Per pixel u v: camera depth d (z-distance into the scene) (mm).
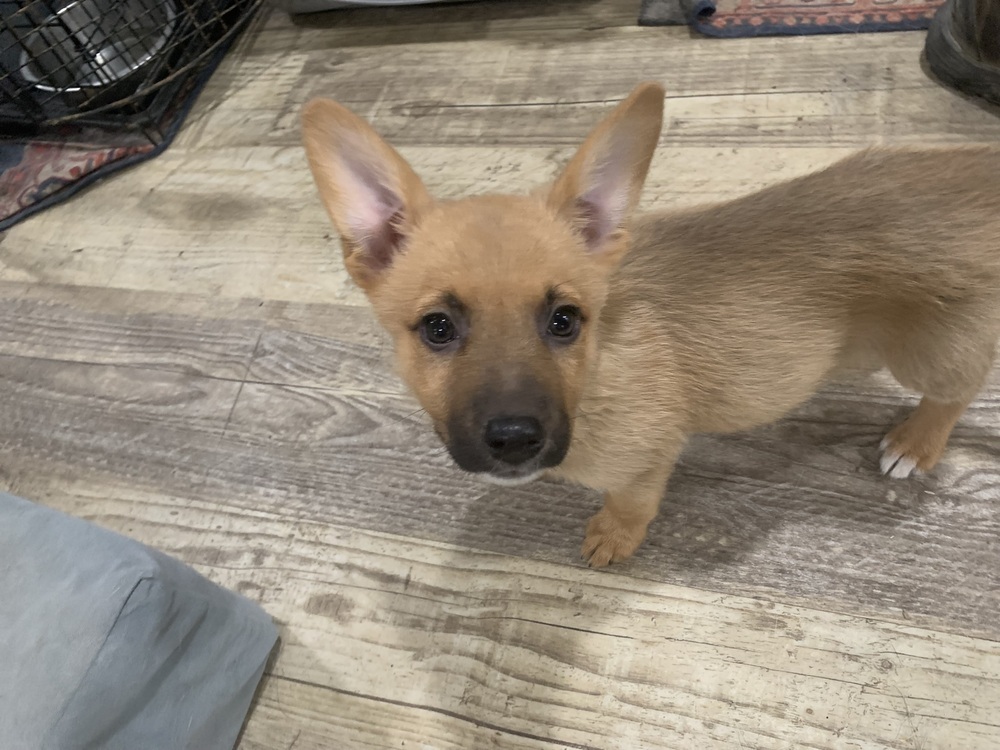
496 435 271
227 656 374
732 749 372
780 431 446
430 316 293
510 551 435
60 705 274
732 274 336
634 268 340
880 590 396
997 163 331
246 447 497
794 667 384
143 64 641
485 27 657
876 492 421
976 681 368
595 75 604
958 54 512
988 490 412
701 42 599
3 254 613
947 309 328
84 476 505
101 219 617
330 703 410
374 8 690
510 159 575
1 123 661
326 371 512
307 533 460
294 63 677
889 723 366
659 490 383
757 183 525
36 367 556
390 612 429
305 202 588
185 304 561
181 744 355
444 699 402
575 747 383
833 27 578
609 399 330
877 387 448
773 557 413
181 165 634
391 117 620
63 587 291
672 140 556
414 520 454
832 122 541
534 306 286
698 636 398
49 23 602
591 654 401
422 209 310
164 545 472
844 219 329
